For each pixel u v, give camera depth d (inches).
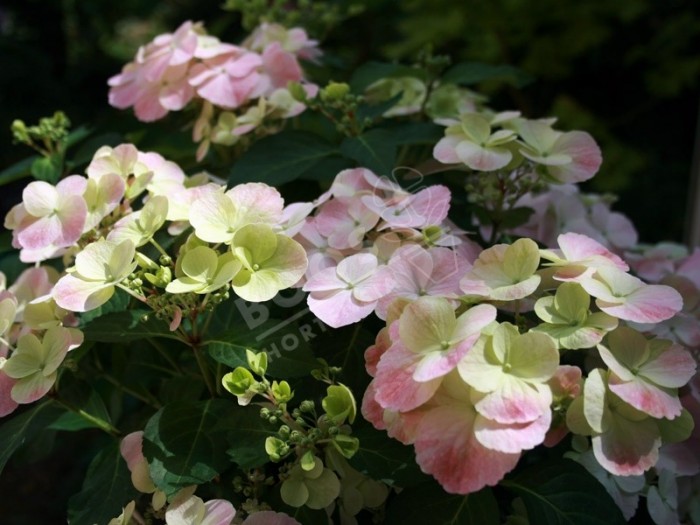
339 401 19.9
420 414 18.5
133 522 22.7
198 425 21.2
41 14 65.1
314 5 34.8
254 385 19.8
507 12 56.4
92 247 20.8
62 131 27.5
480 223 26.9
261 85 27.0
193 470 20.5
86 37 73.6
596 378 18.7
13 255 28.4
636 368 19.2
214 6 66.5
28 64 59.3
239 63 27.2
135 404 31.8
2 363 21.0
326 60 31.4
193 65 27.5
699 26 62.2
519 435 17.8
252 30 33.3
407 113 29.8
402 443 20.1
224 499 21.3
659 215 65.4
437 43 57.2
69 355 22.4
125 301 22.7
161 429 21.0
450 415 18.3
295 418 20.6
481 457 17.9
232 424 20.8
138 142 29.7
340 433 19.9
